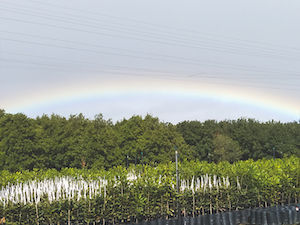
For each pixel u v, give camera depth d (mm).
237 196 22562
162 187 20672
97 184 19109
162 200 20672
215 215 21344
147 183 20516
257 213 22172
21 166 55969
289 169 25578
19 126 58000
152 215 20359
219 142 85875
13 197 17281
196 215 21766
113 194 19359
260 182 23281
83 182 19422
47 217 17531
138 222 19875
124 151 67250
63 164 61281
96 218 18766
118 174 20547
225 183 22516
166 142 69438
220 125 97938
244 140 91188
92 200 18547
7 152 56781
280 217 22219
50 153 60781
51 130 66688
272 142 88875
